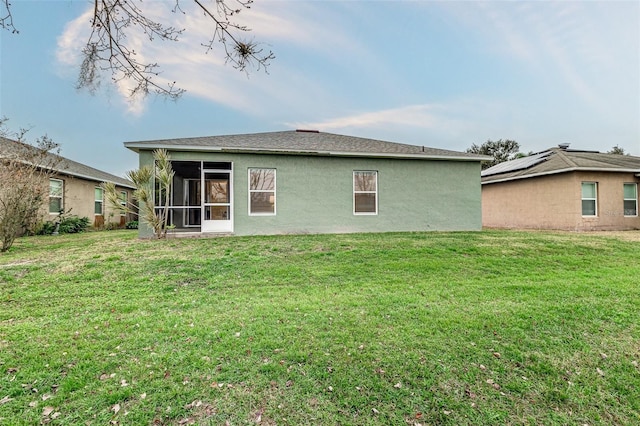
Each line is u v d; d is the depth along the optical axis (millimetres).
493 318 3600
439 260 6496
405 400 2305
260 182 10531
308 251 7242
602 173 13500
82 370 2604
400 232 11039
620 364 2764
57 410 2162
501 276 5477
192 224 13852
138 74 3229
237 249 7422
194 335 3217
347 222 11094
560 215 13750
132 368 2637
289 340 3109
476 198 12023
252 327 3393
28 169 9211
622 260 6738
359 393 2369
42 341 3082
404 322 3510
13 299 4324
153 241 8625
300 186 10750
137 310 3941
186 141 10125
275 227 10531
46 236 11297
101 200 16828
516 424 2113
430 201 11711
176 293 4602
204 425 2068
